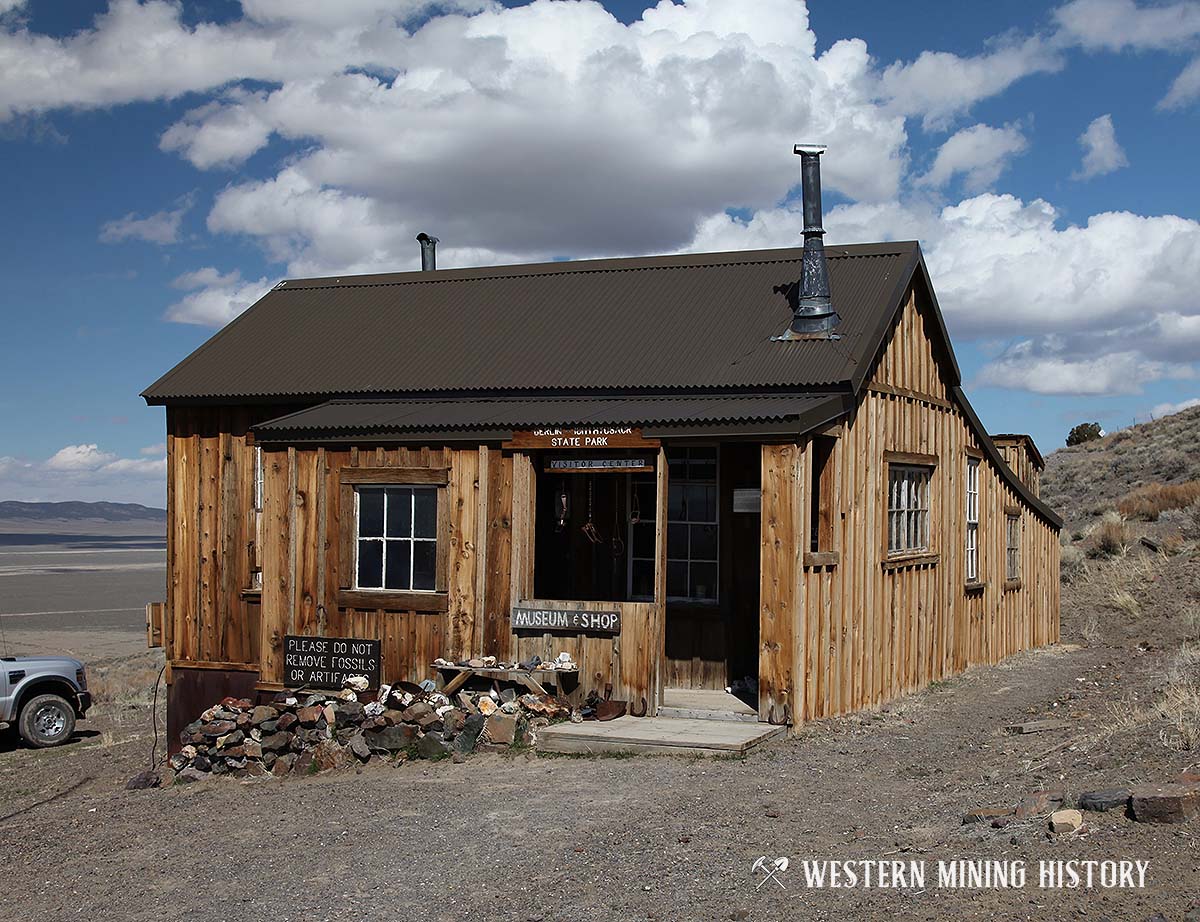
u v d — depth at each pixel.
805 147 13.73
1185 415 43.66
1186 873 6.05
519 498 12.59
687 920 6.47
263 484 13.78
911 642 14.73
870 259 14.56
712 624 13.49
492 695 12.21
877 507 13.73
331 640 13.29
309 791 10.98
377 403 14.33
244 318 16.89
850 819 8.22
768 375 12.78
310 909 7.38
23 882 8.72
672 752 10.97
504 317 15.51
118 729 20.31
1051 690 14.23
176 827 10.02
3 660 19.81
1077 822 6.93
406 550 13.18
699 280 15.29
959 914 5.99
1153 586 22.20
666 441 12.12
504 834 8.66
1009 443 21.84
